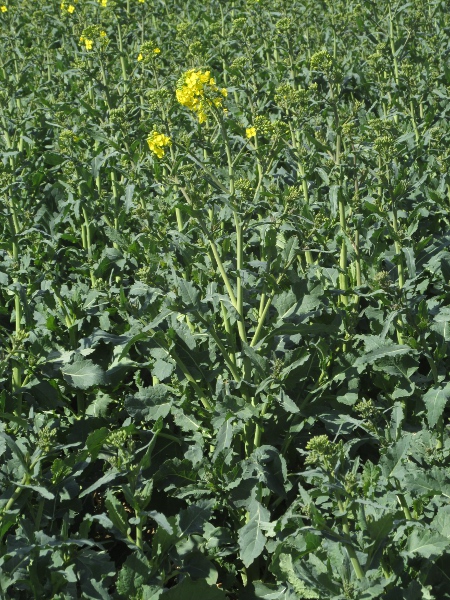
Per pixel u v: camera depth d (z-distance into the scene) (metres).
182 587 3.58
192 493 4.11
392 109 7.47
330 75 5.53
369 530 3.22
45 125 8.84
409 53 8.79
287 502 4.30
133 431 4.33
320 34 10.56
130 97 8.30
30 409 4.52
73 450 4.65
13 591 3.53
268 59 9.50
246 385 4.35
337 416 4.47
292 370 4.47
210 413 4.38
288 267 4.41
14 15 10.85
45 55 11.06
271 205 4.80
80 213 6.92
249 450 4.35
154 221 6.11
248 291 4.44
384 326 4.59
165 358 4.48
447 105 8.11
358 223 5.34
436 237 6.06
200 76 4.45
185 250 5.09
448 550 3.50
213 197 4.50
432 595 3.42
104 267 5.80
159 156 4.61
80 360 4.68
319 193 6.40
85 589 3.41
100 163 6.38
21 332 4.18
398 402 4.49
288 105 6.14
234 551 3.98
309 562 3.36
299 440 4.55
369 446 4.80
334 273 5.38
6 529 3.50
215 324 4.85
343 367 4.62
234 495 4.06
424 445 4.17
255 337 4.42
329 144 6.79
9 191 5.70
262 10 10.12
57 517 3.98
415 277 4.43
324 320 4.98
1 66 9.11
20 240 6.49
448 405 4.84
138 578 3.41
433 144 6.65
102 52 7.58
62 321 5.38
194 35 10.20
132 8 10.48
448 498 3.69
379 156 4.71
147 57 7.20
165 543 3.66
